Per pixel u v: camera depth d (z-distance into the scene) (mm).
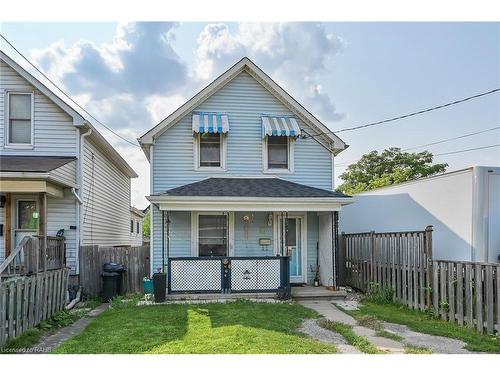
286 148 15328
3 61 13703
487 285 8016
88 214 15180
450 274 9180
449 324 8914
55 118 14062
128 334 7980
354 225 15461
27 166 12047
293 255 14766
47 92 13742
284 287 12344
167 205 12484
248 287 12500
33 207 13719
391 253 11812
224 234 14367
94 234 16094
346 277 15344
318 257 14797
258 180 14727
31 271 9680
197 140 14680
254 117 15141
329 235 13906
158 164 14461
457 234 10867
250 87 15203
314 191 13648
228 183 14109
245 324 8602
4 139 13773
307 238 14820
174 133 14625
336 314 10188
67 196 13906
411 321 9219
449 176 11211
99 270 13906
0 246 13328
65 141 14055
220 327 8391
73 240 13805
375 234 12820
